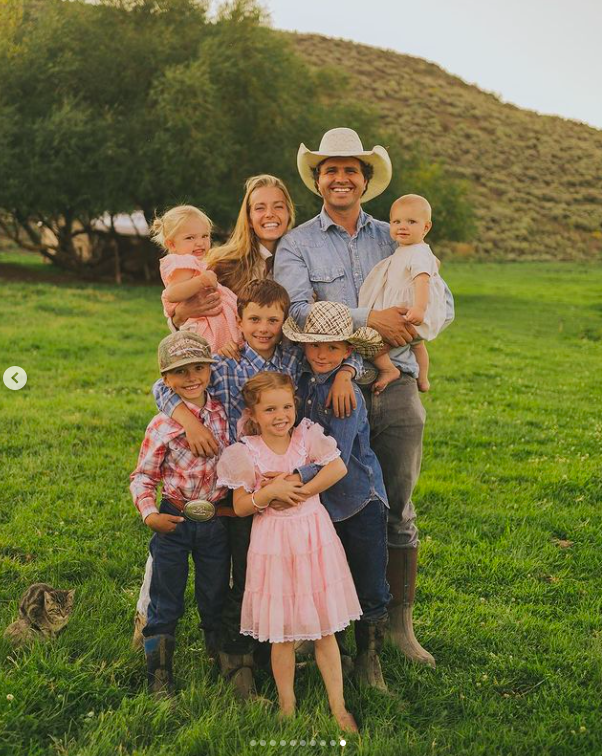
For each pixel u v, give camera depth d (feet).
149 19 84.74
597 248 172.65
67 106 75.46
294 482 11.00
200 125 76.69
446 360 47.21
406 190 96.37
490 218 174.19
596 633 14.23
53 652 11.95
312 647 13.07
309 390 12.00
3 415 27.68
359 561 11.94
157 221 13.62
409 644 13.17
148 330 51.37
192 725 10.51
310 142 85.92
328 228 12.85
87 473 21.97
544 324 69.82
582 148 230.68
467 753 10.46
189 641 13.38
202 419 11.51
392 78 247.70
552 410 34.40
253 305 11.39
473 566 17.11
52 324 50.39
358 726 11.13
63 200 77.41
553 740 10.85
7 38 81.25
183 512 11.42
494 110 245.04
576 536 19.03
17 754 9.89
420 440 13.06
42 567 15.70
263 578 11.02
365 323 11.93
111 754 9.89
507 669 12.78
